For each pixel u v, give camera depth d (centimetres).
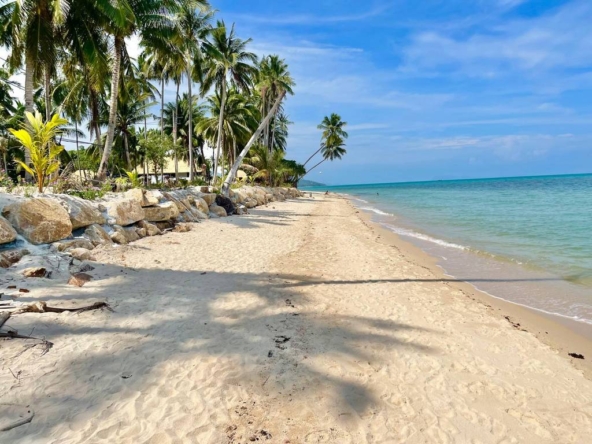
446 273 968
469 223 2036
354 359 464
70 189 1242
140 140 3006
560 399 405
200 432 320
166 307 587
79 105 2772
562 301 742
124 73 2111
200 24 2580
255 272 842
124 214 1109
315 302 666
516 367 471
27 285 601
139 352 443
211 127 3759
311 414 354
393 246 1359
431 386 416
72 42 1692
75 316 519
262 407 360
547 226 1756
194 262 894
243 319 566
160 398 361
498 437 339
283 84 3997
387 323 589
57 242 802
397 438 330
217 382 394
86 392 360
